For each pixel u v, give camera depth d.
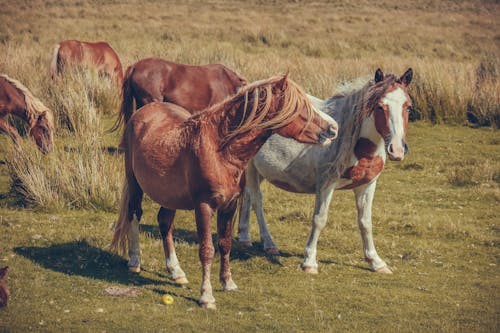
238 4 42.84
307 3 43.56
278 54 23.70
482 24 34.31
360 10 39.62
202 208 5.71
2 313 5.55
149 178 6.12
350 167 6.73
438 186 11.00
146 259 7.26
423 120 15.42
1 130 11.17
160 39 26.89
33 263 6.88
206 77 11.82
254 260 7.39
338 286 6.65
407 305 6.15
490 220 9.23
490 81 16.39
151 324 5.46
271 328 5.50
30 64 17.11
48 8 36.69
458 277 7.04
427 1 44.44
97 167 9.65
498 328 5.64
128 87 11.77
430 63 19.14
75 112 12.90
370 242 7.22
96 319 5.52
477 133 14.51
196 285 6.57
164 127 6.21
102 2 41.31
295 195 10.34
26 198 9.09
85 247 7.45
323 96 15.45
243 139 5.65
